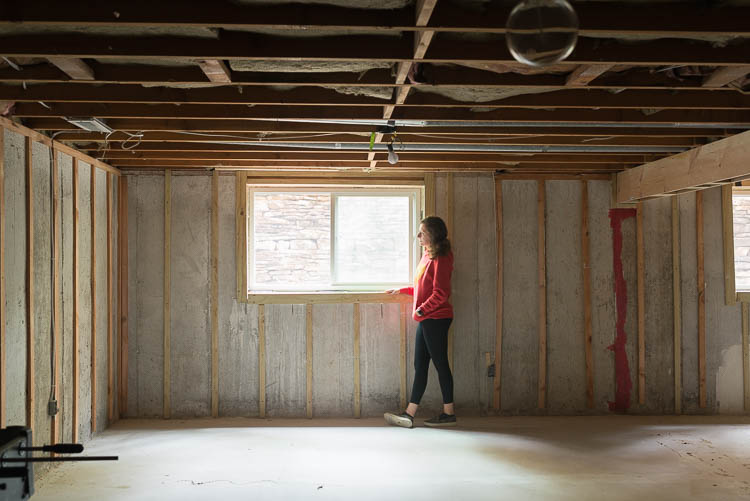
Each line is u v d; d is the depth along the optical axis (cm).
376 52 260
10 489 198
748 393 559
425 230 504
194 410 538
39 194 384
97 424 481
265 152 463
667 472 395
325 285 566
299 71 294
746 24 232
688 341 561
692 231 564
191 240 540
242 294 540
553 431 496
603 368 560
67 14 221
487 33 258
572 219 563
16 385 351
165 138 420
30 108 346
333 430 498
